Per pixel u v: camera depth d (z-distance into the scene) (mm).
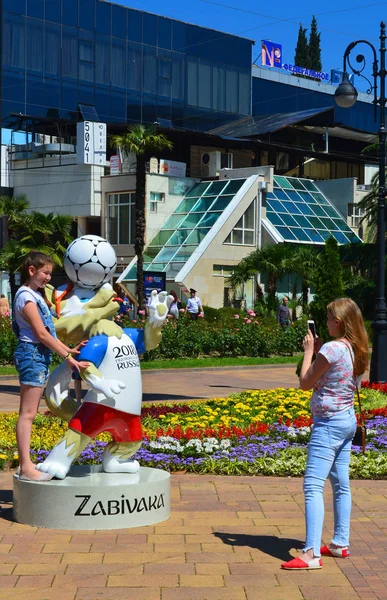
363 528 7457
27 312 7094
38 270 7293
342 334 6527
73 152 51438
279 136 60375
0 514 7660
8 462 9852
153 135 41594
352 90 19797
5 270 39719
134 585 5801
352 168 64312
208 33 64000
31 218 40188
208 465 9891
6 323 26203
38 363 7281
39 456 10000
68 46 56094
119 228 48250
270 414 13992
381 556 6605
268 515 7828
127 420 7539
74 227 50750
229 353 30469
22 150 52250
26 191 51781
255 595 5652
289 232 47812
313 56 91062
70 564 6234
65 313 7480
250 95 67000
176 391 19406
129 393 7461
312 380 6391
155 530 7227
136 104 59781
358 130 59781
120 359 7398
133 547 6691
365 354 6469
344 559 6516
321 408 6371
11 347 25125
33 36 54344
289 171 61000
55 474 7395
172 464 9938
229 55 65438
